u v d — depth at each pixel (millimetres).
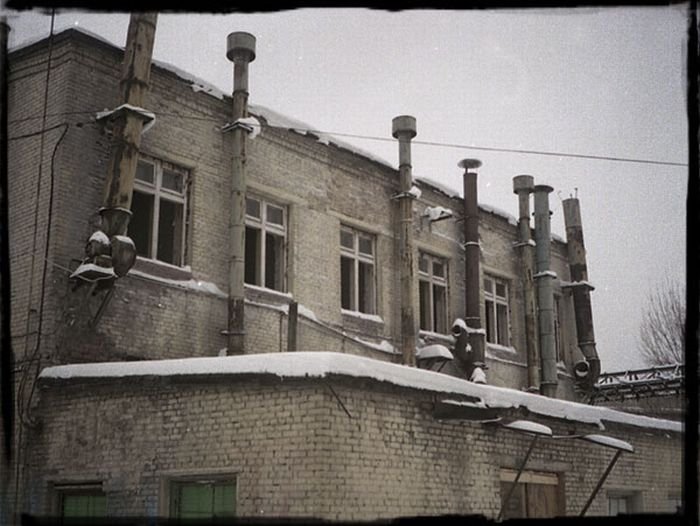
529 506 11188
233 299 12477
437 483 9359
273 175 14148
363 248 16094
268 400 8344
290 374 8070
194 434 8703
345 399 8352
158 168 12461
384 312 15898
